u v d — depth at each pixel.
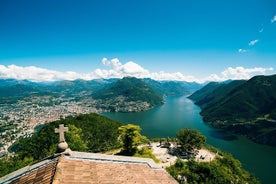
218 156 91.38
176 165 71.38
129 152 69.50
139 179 12.00
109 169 12.26
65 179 10.00
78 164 11.81
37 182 10.12
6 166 50.50
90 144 98.19
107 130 116.06
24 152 64.88
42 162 12.21
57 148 12.78
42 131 79.56
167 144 100.38
